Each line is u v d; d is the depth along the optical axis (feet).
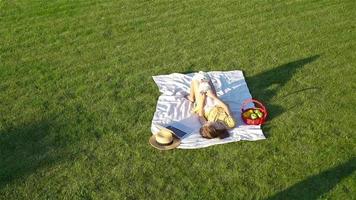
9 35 24.90
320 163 16.74
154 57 23.02
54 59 22.80
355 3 28.14
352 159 16.89
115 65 22.38
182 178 16.20
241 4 28.12
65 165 16.71
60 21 26.25
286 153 17.20
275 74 21.71
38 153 17.20
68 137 17.92
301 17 26.63
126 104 19.74
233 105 19.81
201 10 27.48
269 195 15.52
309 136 17.97
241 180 16.08
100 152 17.26
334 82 21.09
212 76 21.52
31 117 18.92
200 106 18.79
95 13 27.14
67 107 19.51
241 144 17.61
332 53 23.22
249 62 22.63
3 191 15.71
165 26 25.77
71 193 15.66
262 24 25.91
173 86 20.94
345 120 18.79
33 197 15.53
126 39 24.54
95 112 19.22
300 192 15.62
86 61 22.66
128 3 28.35
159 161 16.89
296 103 19.76
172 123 18.74
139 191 15.72
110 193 15.65
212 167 16.62
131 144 17.63
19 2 28.43
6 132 18.12
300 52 23.35
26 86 20.84
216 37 24.71
